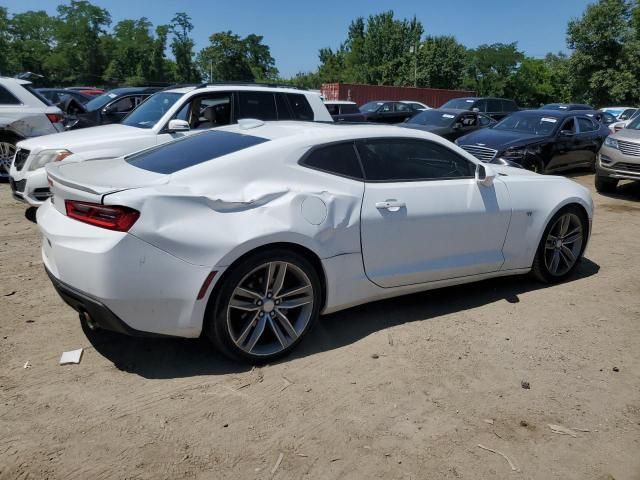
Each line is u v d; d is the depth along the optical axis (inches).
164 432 113.0
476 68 2704.2
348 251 150.4
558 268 210.5
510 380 139.6
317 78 3120.1
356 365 143.3
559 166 461.1
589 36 1919.3
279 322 142.7
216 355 144.9
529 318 177.5
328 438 113.6
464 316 177.0
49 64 3142.2
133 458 105.0
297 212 140.1
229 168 141.3
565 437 117.9
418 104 858.8
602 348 159.2
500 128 482.0
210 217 130.0
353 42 2773.1
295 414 121.0
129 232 121.9
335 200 148.2
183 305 128.0
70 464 102.7
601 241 281.1
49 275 137.6
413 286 168.6
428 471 105.5
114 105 476.4
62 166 155.3
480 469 106.8
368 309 179.5
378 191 157.8
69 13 3127.5
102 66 3223.4
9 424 113.3
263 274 137.9
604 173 413.7
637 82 1856.5
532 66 2714.1
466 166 182.1
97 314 126.0
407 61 2229.3
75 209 130.6
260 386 131.4
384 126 172.9
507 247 189.2
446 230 170.7
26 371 133.9
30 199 269.0
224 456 106.8
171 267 125.1
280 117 308.7
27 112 369.4
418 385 135.1
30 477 98.9
